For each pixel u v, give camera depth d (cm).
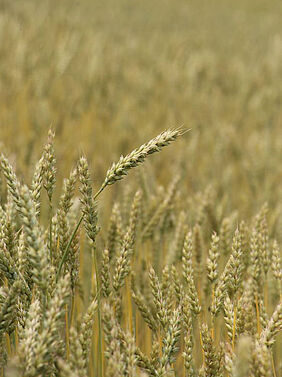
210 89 525
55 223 124
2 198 142
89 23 796
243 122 426
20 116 297
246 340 112
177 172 243
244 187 272
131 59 595
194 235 146
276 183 265
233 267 126
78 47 529
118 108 378
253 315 131
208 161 301
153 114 387
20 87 331
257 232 141
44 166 121
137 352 123
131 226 143
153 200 161
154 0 1334
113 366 116
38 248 115
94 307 119
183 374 140
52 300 113
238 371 112
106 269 128
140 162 120
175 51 672
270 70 605
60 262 123
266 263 138
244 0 1523
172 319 124
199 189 244
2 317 117
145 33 834
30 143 226
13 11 730
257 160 280
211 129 374
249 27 1089
